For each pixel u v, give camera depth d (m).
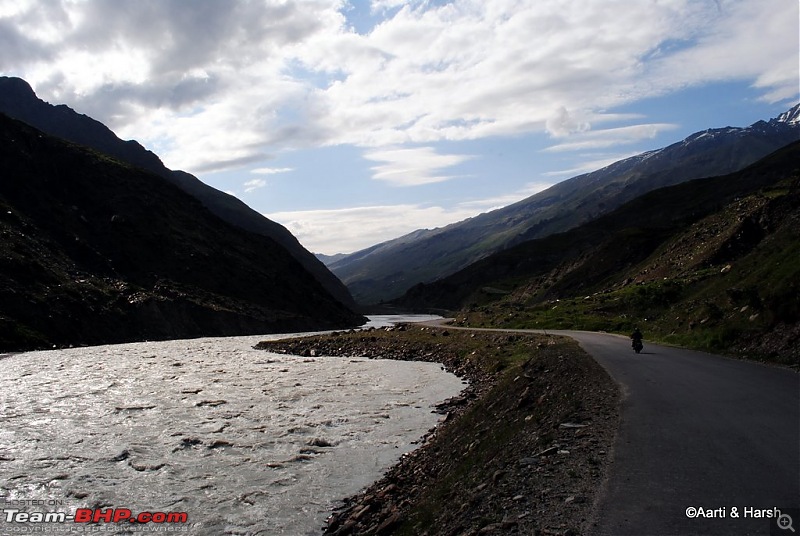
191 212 129.12
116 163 124.38
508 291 148.25
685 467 9.54
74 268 82.81
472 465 13.54
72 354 54.03
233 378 36.91
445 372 40.00
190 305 88.00
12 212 86.56
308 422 23.42
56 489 15.49
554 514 8.17
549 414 15.23
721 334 25.52
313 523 13.23
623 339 36.50
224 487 15.66
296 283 133.00
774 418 12.52
